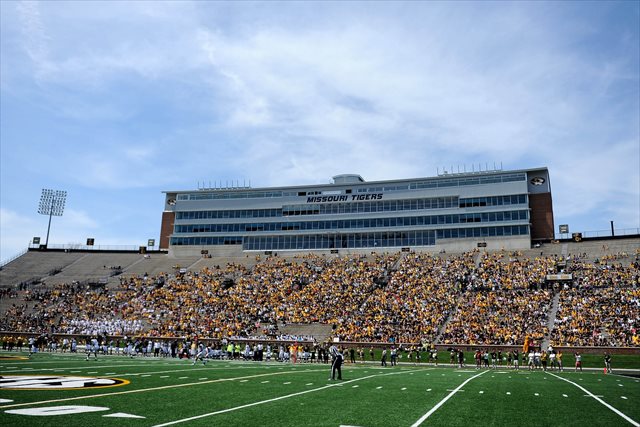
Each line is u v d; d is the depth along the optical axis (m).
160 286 81.69
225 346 57.91
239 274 83.38
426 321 61.22
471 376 34.00
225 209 98.69
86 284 84.62
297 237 93.50
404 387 24.84
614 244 75.12
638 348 48.44
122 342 59.53
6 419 13.23
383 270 77.75
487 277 69.75
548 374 38.06
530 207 83.88
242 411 15.84
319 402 18.36
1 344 63.56
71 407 15.52
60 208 108.12
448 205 86.81
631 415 16.86
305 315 67.00
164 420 13.86
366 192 91.75
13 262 95.19
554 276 65.94
